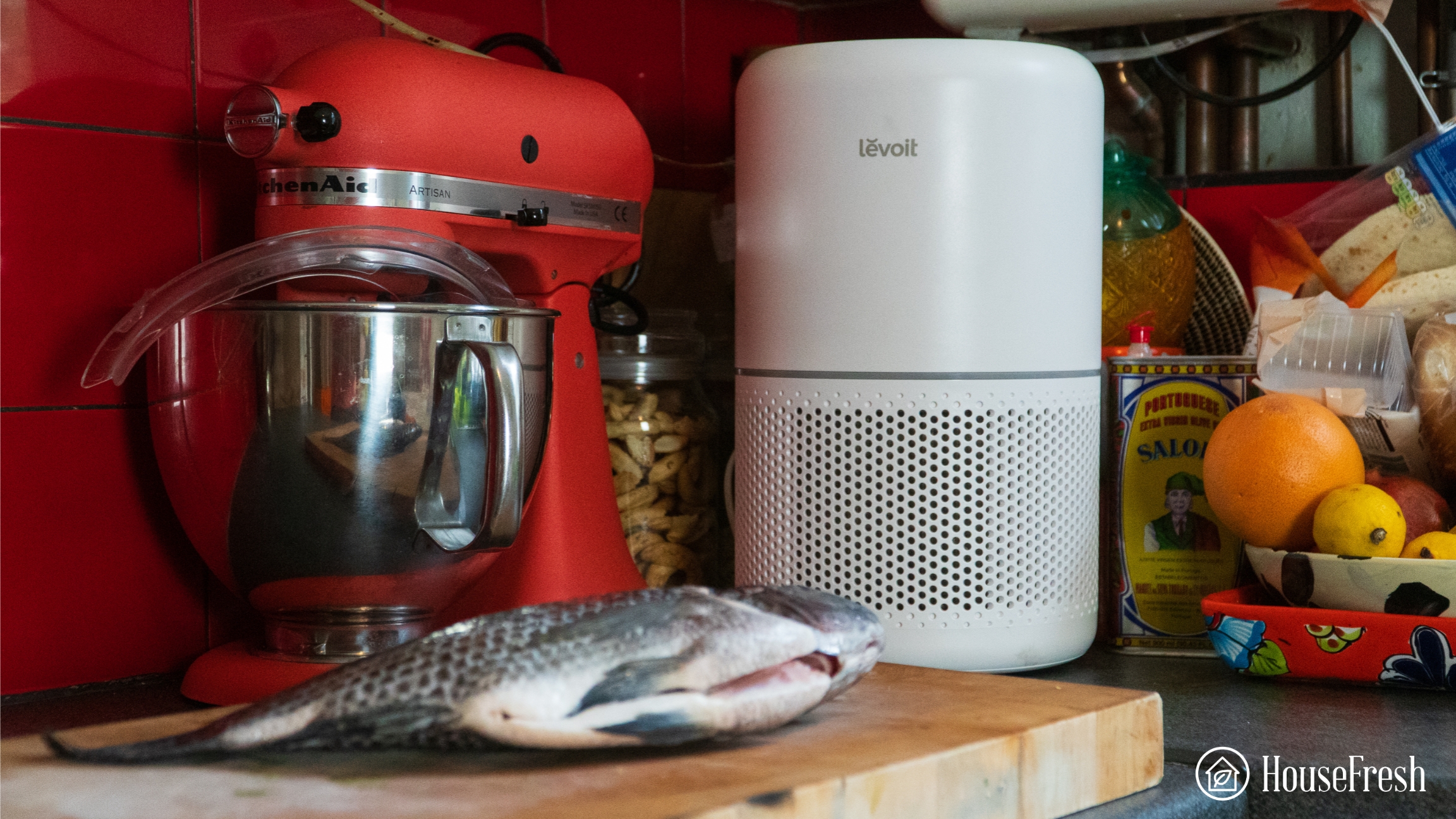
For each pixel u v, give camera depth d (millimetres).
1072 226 889
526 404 809
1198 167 1229
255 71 939
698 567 1082
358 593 780
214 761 573
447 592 806
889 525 869
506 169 846
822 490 884
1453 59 1130
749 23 1351
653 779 545
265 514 750
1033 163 862
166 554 895
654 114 1243
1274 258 1085
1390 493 903
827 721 643
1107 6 1034
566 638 570
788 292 886
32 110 820
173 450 771
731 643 579
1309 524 878
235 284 737
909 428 860
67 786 539
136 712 804
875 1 1358
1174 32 1218
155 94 881
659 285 1244
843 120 858
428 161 795
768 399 903
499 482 744
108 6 854
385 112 776
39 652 833
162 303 736
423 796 524
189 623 909
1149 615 984
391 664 565
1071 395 897
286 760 577
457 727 553
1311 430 877
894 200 852
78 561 850
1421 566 817
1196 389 972
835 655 609
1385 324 949
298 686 575
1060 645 903
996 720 643
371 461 737
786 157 880
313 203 772
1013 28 1067
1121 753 672
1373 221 1024
